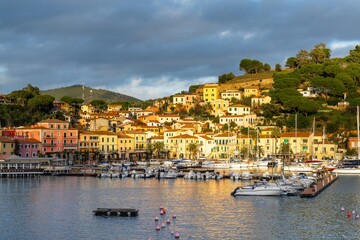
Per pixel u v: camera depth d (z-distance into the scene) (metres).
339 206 124.81
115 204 130.12
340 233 97.12
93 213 117.19
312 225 103.81
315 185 161.50
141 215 114.50
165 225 103.75
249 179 189.50
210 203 130.50
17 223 107.06
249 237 94.56
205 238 93.81
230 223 105.94
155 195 146.00
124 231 98.94
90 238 94.12
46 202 133.75
